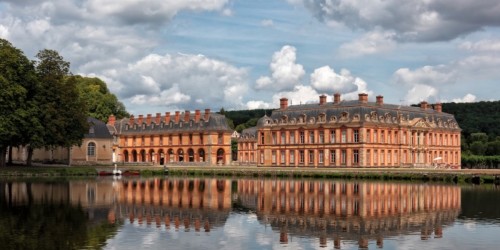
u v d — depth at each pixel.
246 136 195.38
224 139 159.25
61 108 102.81
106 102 173.25
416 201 59.59
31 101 97.50
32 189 70.31
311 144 136.75
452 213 50.16
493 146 175.12
